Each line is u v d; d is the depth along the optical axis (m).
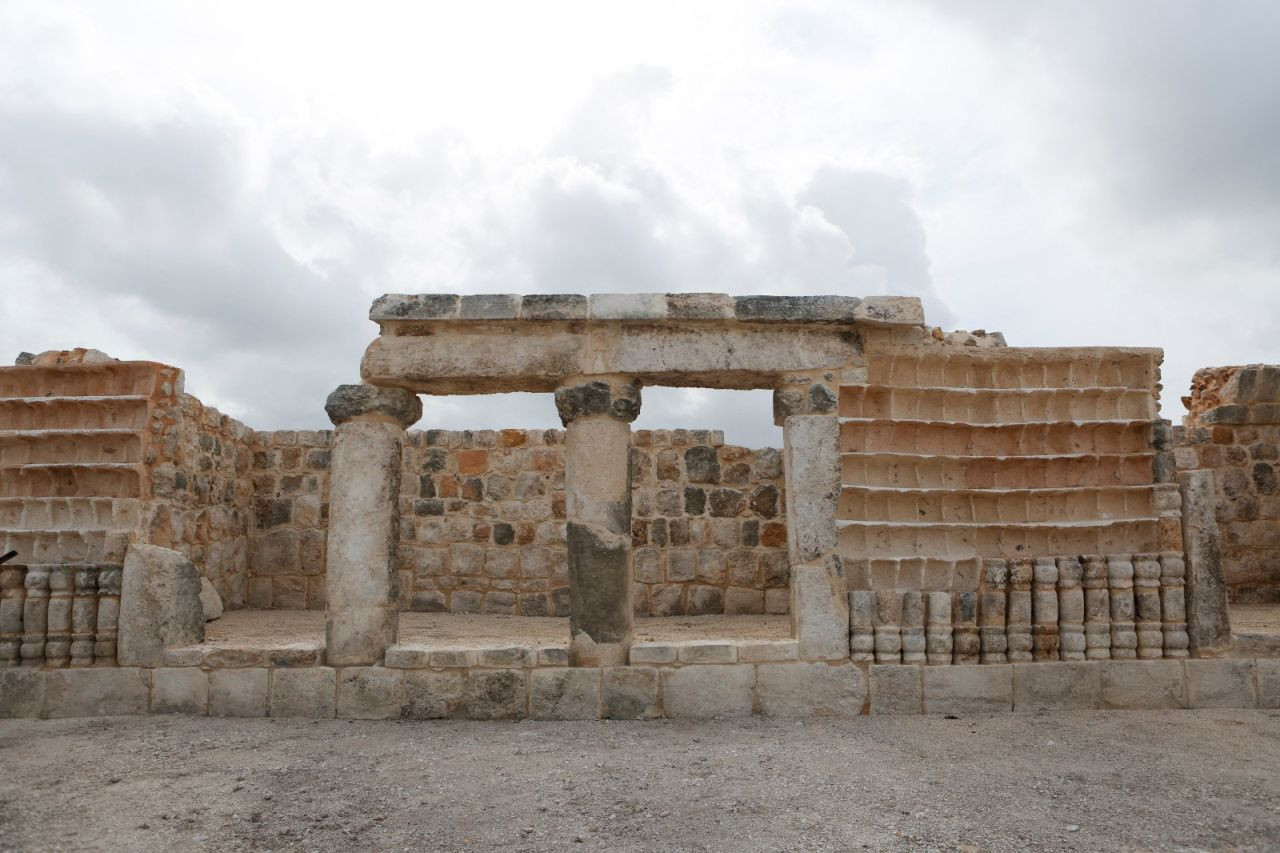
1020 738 6.04
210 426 9.74
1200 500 7.15
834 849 4.11
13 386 7.73
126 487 7.57
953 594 7.04
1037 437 7.35
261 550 10.95
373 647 6.89
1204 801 4.76
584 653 6.80
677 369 7.13
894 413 7.24
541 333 7.20
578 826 4.42
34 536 7.31
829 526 7.01
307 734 6.26
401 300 7.15
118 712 6.87
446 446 11.08
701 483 10.62
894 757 5.59
